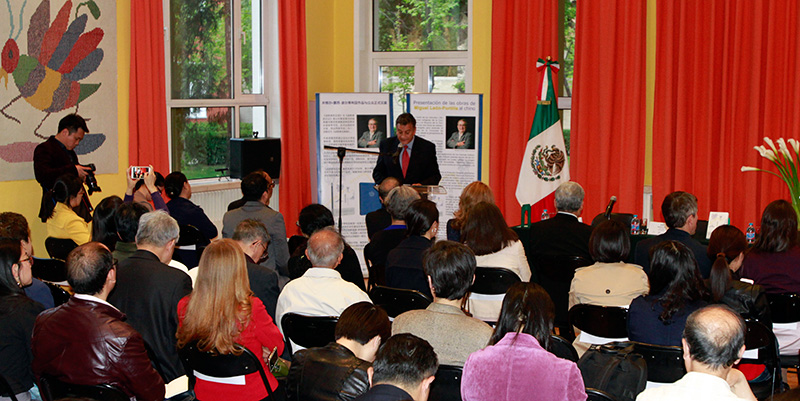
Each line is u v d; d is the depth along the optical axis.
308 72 7.72
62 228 4.57
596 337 3.17
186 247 4.72
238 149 6.88
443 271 2.47
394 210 4.19
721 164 6.51
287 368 3.08
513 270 3.73
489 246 3.75
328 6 7.99
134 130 5.85
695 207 3.95
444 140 7.17
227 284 2.56
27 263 2.83
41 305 2.74
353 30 8.05
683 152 6.59
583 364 2.44
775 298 3.40
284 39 7.26
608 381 2.36
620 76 6.79
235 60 7.28
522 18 7.07
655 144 6.75
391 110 7.21
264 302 3.33
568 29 7.27
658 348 2.51
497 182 7.29
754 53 6.30
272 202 7.52
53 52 5.33
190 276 3.25
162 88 6.04
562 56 7.32
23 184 5.25
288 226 7.36
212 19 7.02
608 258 3.29
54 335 2.41
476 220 3.78
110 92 5.79
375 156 7.19
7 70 5.04
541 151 6.75
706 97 6.54
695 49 6.48
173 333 2.98
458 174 7.20
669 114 6.59
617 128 6.86
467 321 2.39
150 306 2.95
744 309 3.05
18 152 5.16
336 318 2.86
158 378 2.52
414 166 6.26
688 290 2.69
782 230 3.59
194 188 6.57
